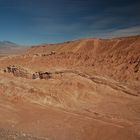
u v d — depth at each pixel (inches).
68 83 1935.3
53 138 1032.2
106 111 1668.3
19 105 1440.7
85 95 1871.3
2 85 1647.4
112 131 1173.7
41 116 1306.6
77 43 4827.8
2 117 1214.9
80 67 3668.8
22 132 1017.5
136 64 3307.1
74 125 1219.9
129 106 1803.6
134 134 1143.6
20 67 2201.0
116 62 3602.4
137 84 2610.7
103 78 2395.4
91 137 1100.5
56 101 1656.0
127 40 4242.1
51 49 5172.2
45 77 2098.9
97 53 4269.2
